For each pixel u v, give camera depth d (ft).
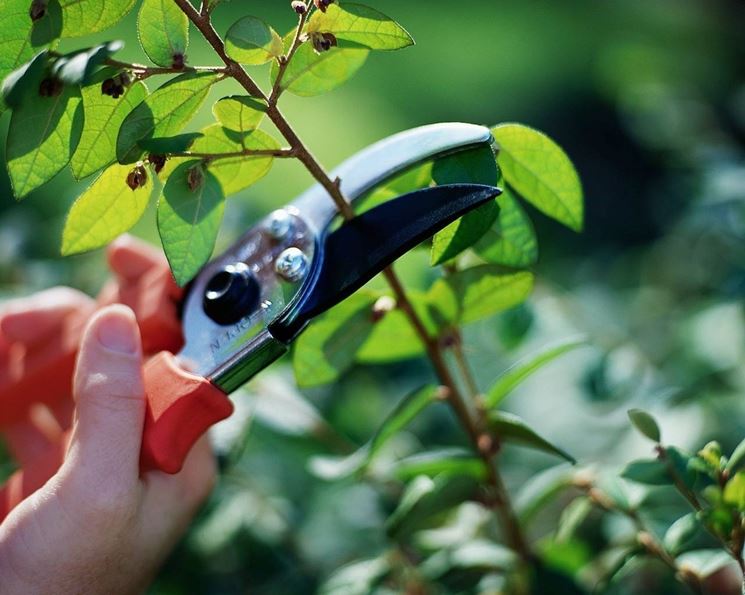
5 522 2.64
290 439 4.00
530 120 10.17
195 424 2.61
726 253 5.41
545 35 11.21
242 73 2.31
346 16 2.29
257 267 2.85
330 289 2.47
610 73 8.26
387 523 3.22
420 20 11.75
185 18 2.27
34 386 3.46
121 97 2.27
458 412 3.18
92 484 2.54
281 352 2.55
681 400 4.15
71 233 2.42
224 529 4.10
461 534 3.75
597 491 3.33
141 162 2.31
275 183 8.52
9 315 3.44
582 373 4.35
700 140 6.03
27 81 2.05
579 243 8.12
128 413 2.57
